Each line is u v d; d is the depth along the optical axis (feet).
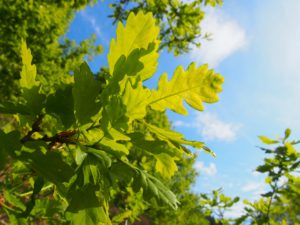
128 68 0.91
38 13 7.63
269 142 2.94
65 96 0.94
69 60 9.64
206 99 1.05
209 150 0.99
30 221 1.22
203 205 3.83
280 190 2.86
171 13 6.17
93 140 0.94
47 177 0.77
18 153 0.77
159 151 0.92
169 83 1.05
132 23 0.98
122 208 3.48
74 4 7.50
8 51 7.39
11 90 7.13
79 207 0.82
